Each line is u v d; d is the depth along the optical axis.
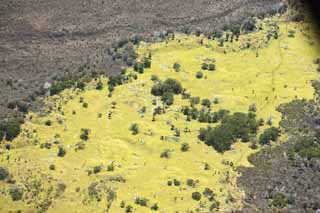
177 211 93.19
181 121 112.31
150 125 110.69
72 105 114.31
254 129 110.44
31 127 108.81
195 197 95.56
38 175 98.94
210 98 118.50
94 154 104.12
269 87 121.75
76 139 107.06
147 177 99.62
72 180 98.44
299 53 130.62
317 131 110.81
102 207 93.31
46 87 118.00
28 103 113.88
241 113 113.69
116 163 102.25
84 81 119.50
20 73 122.88
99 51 129.38
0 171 98.38
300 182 99.31
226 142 106.75
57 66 125.12
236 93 120.06
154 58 126.50
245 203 95.06
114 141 106.88
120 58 126.31
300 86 122.50
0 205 93.38
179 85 119.06
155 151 105.25
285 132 110.44
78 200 94.56
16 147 104.50
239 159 104.75
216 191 97.31
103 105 114.75
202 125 111.88
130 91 118.06
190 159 103.94
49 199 94.62
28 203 94.00
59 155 103.31
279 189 97.69
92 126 109.94
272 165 103.12
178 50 129.38
